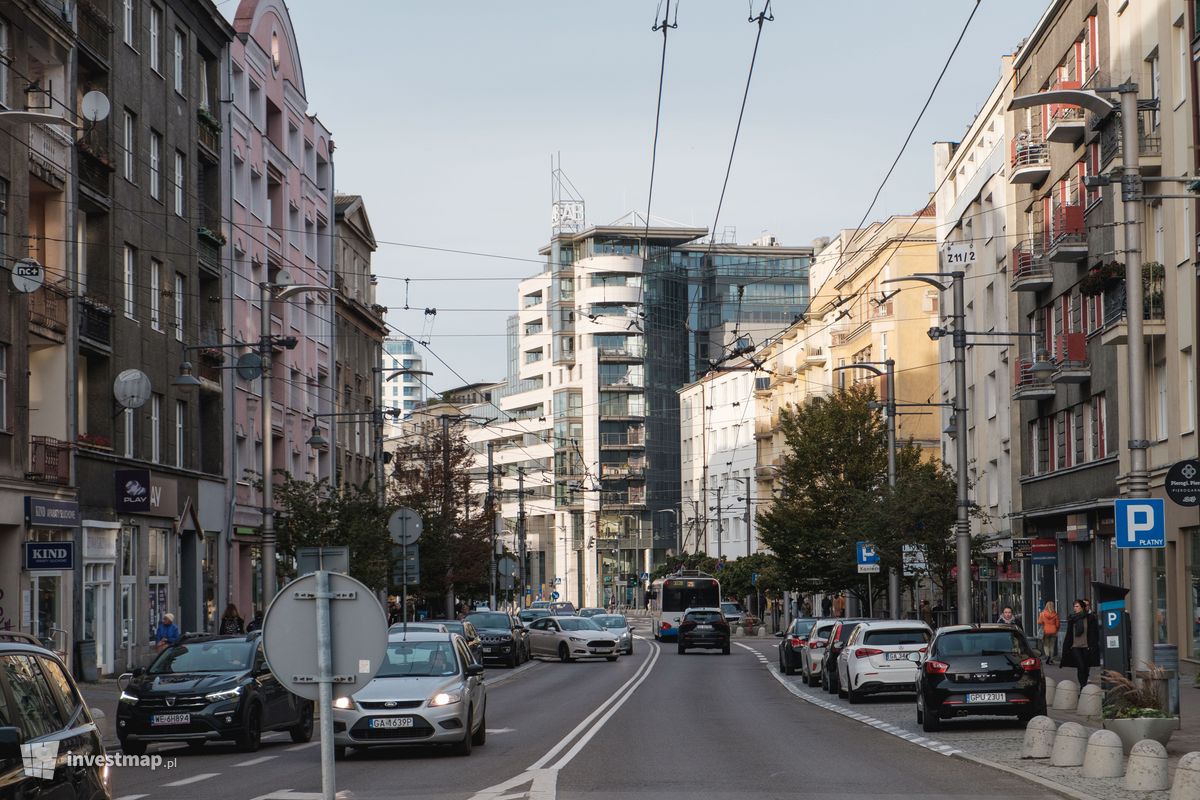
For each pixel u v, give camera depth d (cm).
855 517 5228
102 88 3919
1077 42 4469
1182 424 3588
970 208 6159
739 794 1527
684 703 3244
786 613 9019
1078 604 2878
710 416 12494
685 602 7888
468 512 6494
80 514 3616
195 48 4719
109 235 3916
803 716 2817
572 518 14212
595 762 1905
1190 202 3503
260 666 2323
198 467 4703
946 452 6738
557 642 5959
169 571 4366
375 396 7838
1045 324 4912
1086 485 4466
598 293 13925
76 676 3538
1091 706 2517
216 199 4909
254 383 5394
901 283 7581
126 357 4044
